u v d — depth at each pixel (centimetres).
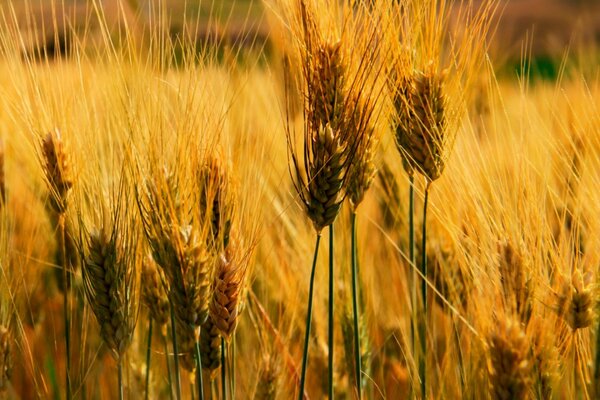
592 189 84
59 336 101
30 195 101
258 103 98
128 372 93
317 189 80
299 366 97
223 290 81
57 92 85
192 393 87
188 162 81
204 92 81
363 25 81
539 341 80
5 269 89
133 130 81
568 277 81
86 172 85
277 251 98
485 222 83
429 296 97
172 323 82
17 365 97
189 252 79
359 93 80
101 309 82
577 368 84
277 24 89
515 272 81
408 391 91
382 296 104
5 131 100
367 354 95
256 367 95
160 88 81
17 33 85
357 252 96
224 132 83
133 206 83
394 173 100
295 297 96
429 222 96
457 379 88
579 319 81
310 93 80
